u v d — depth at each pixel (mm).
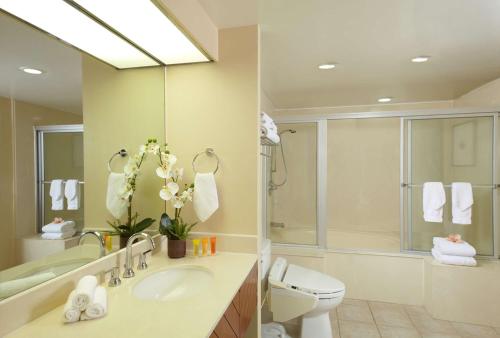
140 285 1311
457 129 2859
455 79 2717
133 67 1636
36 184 1055
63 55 1211
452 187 2773
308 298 2002
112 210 1439
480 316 2451
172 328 911
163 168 1638
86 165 1305
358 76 2619
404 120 2977
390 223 3635
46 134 1111
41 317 965
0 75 938
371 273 2926
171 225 1646
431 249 2873
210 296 1152
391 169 3627
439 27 1708
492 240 2707
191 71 1802
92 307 956
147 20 1227
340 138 3775
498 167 2682
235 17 1613
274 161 3217
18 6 991
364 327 2447
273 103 3664
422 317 2592
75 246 1206
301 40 1888
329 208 3811
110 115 1456
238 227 1760
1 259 907
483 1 1437
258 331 1746
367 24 1678
